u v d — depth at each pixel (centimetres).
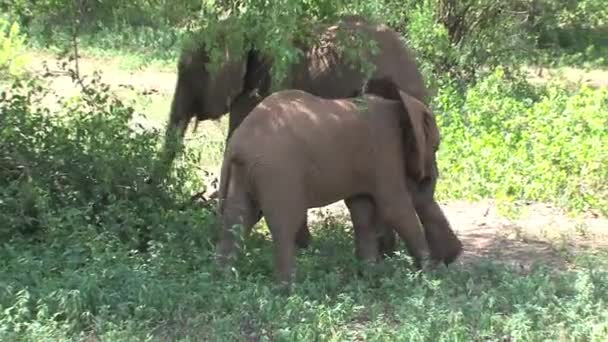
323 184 1051
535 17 3009
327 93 1256
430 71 2258
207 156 1834
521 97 2453
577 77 3434
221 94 1390
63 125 1374
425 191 1155
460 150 1753
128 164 1295
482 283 1101
